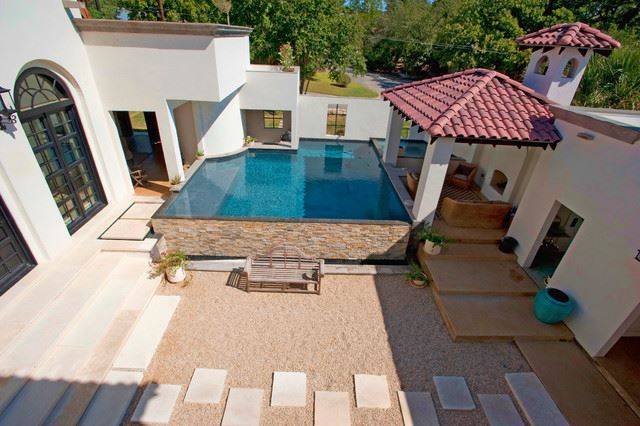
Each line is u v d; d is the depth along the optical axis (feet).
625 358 27.96
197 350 28.12
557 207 33.19
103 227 39.04
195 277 36.55
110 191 43.55
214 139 63.72
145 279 34.32
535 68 41.96
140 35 39.17
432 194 38.24
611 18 119.14
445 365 27.86
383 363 27.86
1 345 23.79
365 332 30.81
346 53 117.70
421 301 34.76
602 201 27.27
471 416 24.22
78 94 37.52
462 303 33.50
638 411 24.21
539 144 33.78
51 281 29.81
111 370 25.68
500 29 115.34
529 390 25.82
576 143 30.58
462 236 40.50
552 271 37.06
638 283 24.04
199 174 57.16
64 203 36.04
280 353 28.32
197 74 42.29
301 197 51.47
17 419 21.01
